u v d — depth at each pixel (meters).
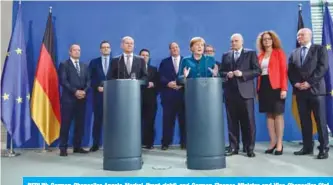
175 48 4.14
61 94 4.25
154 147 4.31
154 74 4.22
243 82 3.33
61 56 4.56
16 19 4.07
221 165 2.81
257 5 4.75
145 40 4.67
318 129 3.22
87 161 3.35
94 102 4.12
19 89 3.95
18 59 3.98
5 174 2.82
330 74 3.89
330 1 5.03
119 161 2.81
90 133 4.52
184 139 4.16
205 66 3.09
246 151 3.56
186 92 2.87
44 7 4.60
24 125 3.98
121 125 2.82
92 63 4.21
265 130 4.61
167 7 4.70
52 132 4.18
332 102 3.85
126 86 2.83
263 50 3.61
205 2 4.72
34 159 3.52
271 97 3.42
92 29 4.64
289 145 4.19
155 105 4.23
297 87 3.30
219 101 2.84
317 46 3.27
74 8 4.64
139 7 4.69
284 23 4.74
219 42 4.70
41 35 4.57
